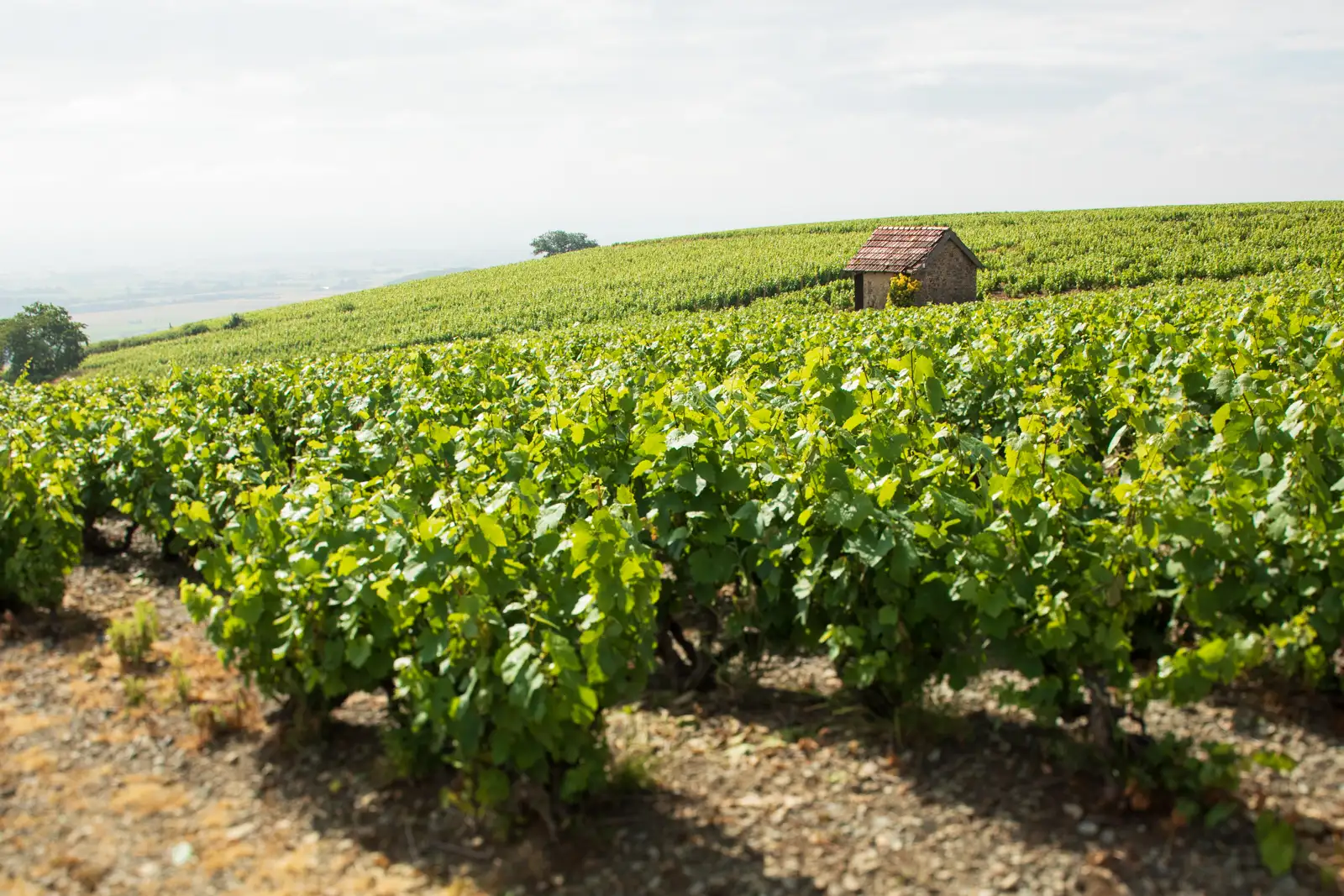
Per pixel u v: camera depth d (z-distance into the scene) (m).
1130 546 4.45
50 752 5.20
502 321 52.03
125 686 5.88
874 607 4.94
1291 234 51.06
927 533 4.77
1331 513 4.72
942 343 13.30
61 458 8.01
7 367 72.88
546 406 9.45
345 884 4.06
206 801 4.76
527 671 4.00
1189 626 4.99
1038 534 4.74
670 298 50.16
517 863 4.14
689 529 5.61
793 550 5.28
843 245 65.94
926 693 5.31
